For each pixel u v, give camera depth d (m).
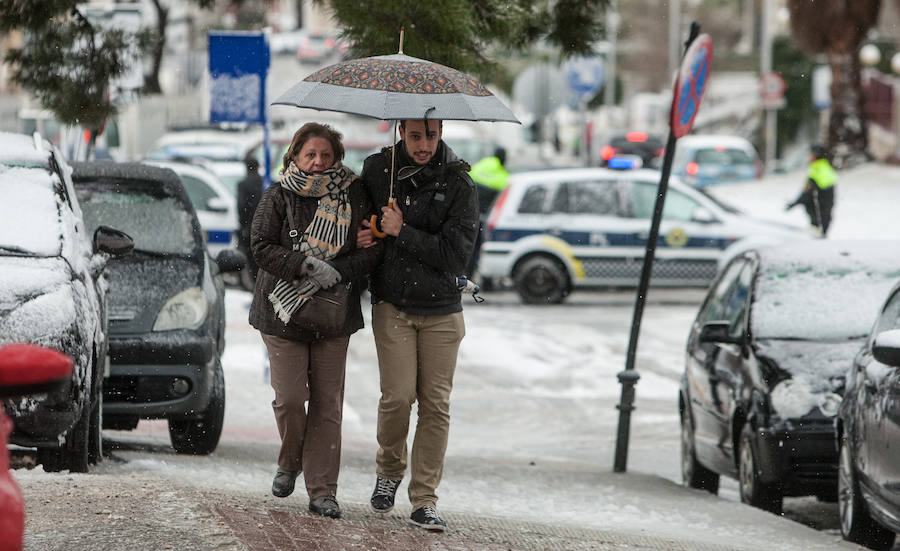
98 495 17.16
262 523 16.33
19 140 23.22
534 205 59.00
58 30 28.97
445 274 17.30
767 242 57.38
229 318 49.03
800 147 133.88
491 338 48.78
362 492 22.62
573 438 33.91
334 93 16.95
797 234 57.84
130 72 30.23
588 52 31.08
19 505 8.78
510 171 84.50
